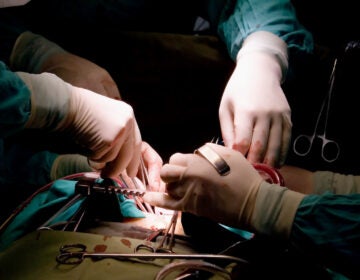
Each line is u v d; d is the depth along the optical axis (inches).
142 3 85.0
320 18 92.4
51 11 81.7
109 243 39.8
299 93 78.8
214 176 42.6
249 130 54.5
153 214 52.2
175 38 85.6
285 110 57.6
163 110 86.9
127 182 57.8
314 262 38.3
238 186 41.9
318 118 66.4
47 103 49.0
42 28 84.2
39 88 49.1
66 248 38.4
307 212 38.2
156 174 60.1
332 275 40.6
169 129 90.7
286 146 56.4
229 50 83.0
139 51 82.0
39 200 51.7
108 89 71.7
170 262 37.6
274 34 73.2
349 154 70.6
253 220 40.4
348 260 35.9
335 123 71.1
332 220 37.2
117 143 52.9
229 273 35.1
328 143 67.2
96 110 52.7
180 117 88.9
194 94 87.1
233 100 60.3
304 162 70.0
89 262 36.7
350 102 67.8
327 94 66.9
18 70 77.0
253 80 61.0
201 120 91.5
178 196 44.9
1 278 35.4
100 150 52.4
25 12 83.6
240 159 44.5
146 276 35.6
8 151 76.0
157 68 82.4
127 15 85.4
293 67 76.4
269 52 68.1
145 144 66.7
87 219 46.5
